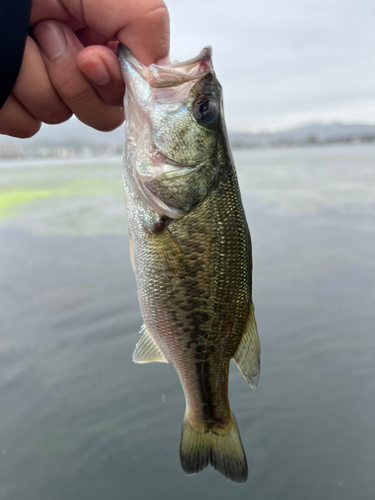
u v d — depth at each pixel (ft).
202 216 0.59
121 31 0.49
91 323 1.79
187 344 0.62
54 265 2.51
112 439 1.26
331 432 1.27
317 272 2.35
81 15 0.48
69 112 0.54
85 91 0.51
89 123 0.57
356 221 3.63
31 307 1.94
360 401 1.37
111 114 0.56
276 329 1.75
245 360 0.65
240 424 1.32
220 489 1.15
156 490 1.14
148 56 0.51
